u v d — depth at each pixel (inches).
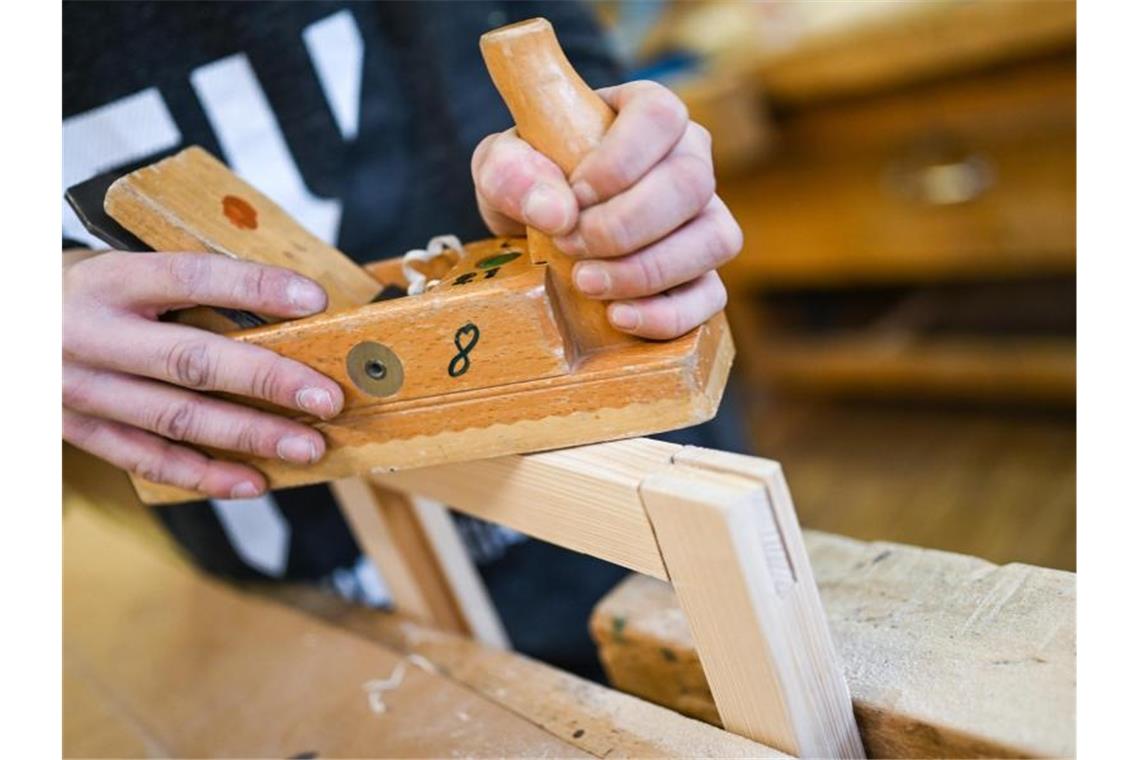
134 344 20.3
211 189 21.8
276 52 30.8
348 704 24.7
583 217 16.8
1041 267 60.5
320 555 35.9
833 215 65.4
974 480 64.9
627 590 24.7
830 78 57.2
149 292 20.1
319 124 32.0
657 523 16.9
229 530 34.6
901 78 55.1
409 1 31.1
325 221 32.9
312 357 19.8
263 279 19.6
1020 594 19.4
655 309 17.8
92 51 29.0
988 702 16.8
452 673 25.3
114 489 39.6
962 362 66.7
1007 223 57.1
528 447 19.3
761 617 16.2
